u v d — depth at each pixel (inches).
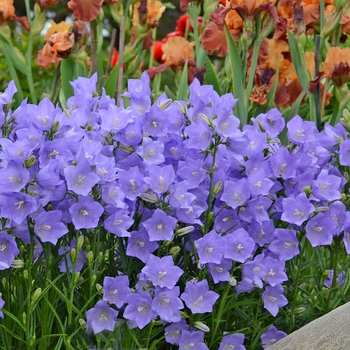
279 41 101.0
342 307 73.9
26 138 74.3
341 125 80.6
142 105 77.5
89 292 74.9
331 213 77.9
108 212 73.8
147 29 110.1
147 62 225.8
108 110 75.7
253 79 97.6
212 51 100.3
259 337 78.3
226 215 76.7
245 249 75.5
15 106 105.3
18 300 73.9
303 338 73.4
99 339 74.0
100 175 73.2
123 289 74.1
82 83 80.4
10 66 107.3
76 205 72.2
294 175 77.5
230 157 77.2
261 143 78.0
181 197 74.6
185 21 134.0
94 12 103.8
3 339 73.9
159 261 73.9
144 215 76.0
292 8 99.0
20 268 74.2
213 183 77.0
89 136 76.6
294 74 102.6
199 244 74.6
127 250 74.6
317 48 93.5
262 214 77.1
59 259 73.2
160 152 75.9
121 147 76.1
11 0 106.5
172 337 76.0
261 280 76.7
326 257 86.2
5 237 71.7
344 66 92.5
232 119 75.8
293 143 80.0
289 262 80.1
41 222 72.2
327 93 106.0
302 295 84.3
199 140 75.8
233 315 79.1
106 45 301.3
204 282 74.8
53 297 74.7
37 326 75.7
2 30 106.2
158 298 74.2
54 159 72.8
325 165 81.0
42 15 110.0
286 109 108.0
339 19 94.5
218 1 102.5
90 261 73.0
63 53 103.3
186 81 101.8
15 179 72.0
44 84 158.4
